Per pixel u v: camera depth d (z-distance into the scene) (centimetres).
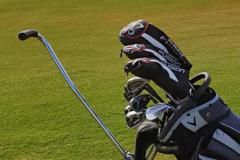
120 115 926
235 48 1567
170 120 496
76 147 777
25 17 2639
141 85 524
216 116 499
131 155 554
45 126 885
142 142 539
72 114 948
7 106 1028
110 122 884
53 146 786
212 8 2592
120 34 517
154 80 495
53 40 1922
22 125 898
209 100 497
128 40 509
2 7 3017
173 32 1984
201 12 2491
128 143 778
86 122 895
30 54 1638
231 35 1822
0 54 1664
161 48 504
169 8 2694
